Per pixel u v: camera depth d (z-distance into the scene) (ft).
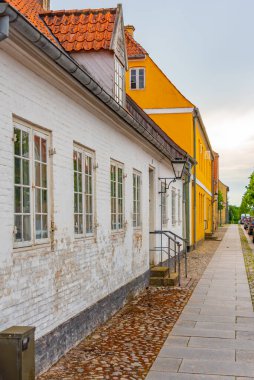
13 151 17.58
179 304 35.19
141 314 31.60
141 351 23.34
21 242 18.31
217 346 24.39
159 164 49.78
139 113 53.21
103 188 29.14
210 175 144.25
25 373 15.25
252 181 128.98
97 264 27.86
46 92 20.59
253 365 21.48
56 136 21.74
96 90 23.76
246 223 198.08
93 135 27.22
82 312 25.02
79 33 31.40
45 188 20.75
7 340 15.06
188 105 83.10
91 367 20.79
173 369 20.80
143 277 41.06
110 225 30.63
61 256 22.15
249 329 27.94
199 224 102.94
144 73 83.87
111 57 31.04
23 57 17.90
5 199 16.88
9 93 17.31
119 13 32.01
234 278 49.52
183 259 69.00
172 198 60.13
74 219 24.23
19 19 15.67
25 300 18.33
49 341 20.56
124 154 34.50
